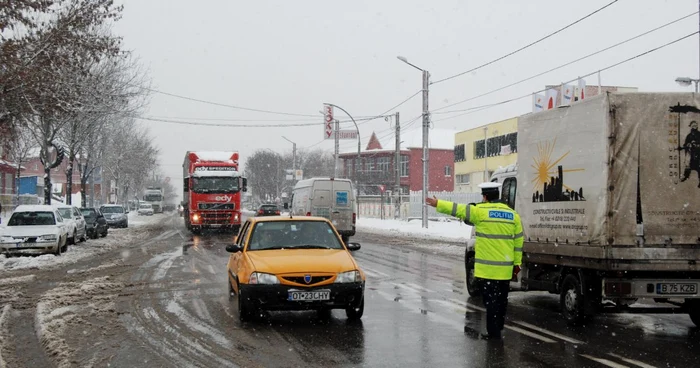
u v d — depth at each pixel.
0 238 20.39
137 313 10.30
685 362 7.19
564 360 7.27
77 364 7.09
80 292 12.64
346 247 10.62
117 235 34.75
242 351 7.70
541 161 10.18
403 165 85.81
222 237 32.94
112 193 70.12
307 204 28.80
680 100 8.69
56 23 20.48
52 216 21.94
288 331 8.90
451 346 7.98
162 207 92.44
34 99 19.77
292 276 9.14
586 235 8.92
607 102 8.62
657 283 8.59
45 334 8.54
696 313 9.14
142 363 7.14
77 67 21.36
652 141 8.64
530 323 9.59
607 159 8.57
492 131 55.84
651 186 8.59
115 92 30.64
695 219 8.61
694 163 8.66
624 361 7.22
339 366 7.00
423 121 36.41
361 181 85.38
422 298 12.02
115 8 21.39
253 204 109.62
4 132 21.55
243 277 9.38
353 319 9.69
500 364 7.08
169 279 14.87
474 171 59.38
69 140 35.94
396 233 36.97
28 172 84.62
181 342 8.20
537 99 36.44
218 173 35.56
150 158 74.62
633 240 8.53
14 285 13.94
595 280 8.93
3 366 7.07
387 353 7.60
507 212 8.38
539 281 10.48
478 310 10.66
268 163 100.31
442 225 41.38
